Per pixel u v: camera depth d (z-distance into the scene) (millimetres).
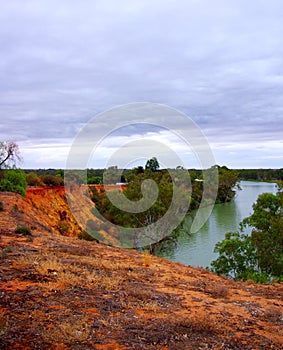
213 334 5184
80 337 4633
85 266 8680
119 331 5000
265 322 5891
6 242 10992
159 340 4812
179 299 6859
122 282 7688
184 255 24078
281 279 14422
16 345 4332
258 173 115875
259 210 19109
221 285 8539
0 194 24984
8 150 31266
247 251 17875
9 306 5590
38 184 39656
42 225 18703
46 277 7277
